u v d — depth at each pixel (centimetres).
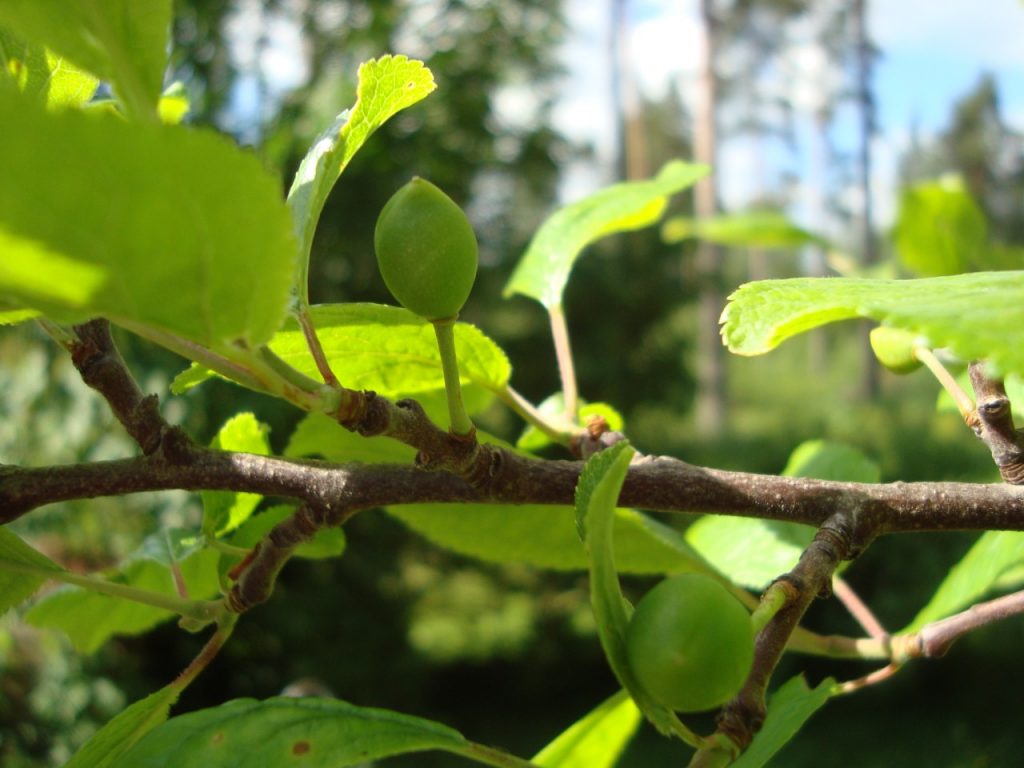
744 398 350
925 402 241
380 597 127
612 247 178
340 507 15
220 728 13
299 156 105
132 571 20
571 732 20
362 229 131
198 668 15
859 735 118
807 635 19
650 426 188
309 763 12
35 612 21
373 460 21
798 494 15
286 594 118
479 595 163
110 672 91
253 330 11
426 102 141
